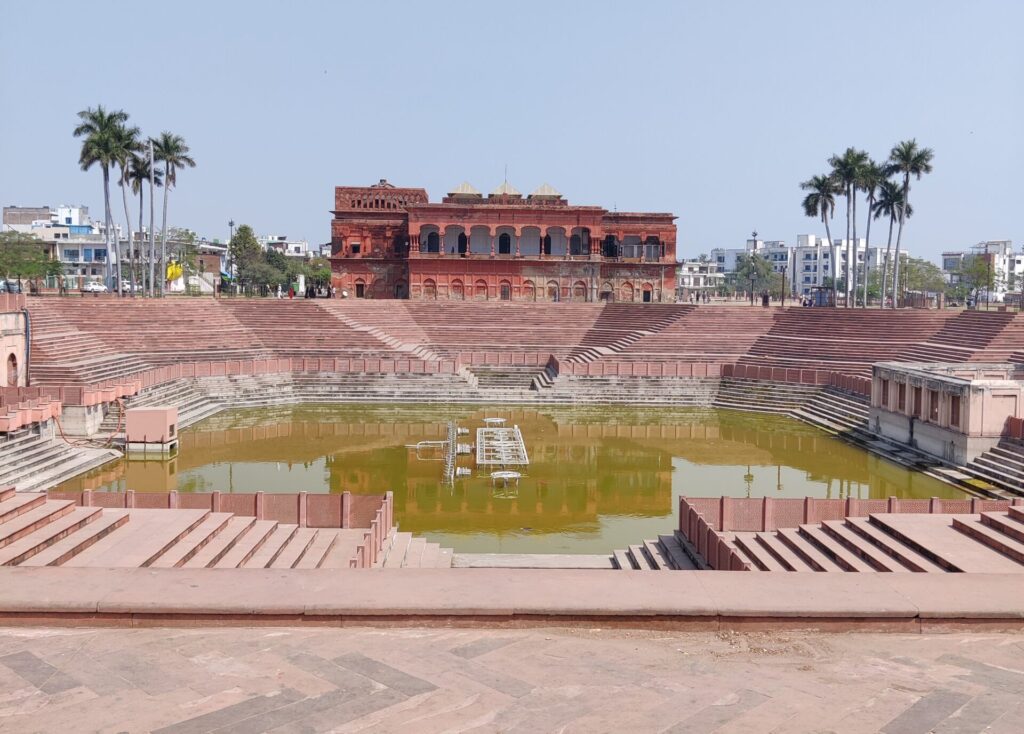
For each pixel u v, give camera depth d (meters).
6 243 94.31
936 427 40.56
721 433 51.81
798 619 11.13
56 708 8.93
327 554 24.05
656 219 95.00
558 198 95.88
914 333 65.81
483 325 80.12
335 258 93.81
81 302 62.06
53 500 20.56
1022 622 11.13
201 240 158.38
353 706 9.03
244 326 71.44
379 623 11.06
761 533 25.56
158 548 19.39
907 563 19.89
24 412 37.00
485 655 10.32
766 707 9.12
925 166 81.25
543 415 58.22
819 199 86.62
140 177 80.31
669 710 9.03
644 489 37.72
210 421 53.78
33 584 11.64
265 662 10.06
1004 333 57.03
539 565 26.69
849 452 45.69
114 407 46.94
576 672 9.91
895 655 10.47
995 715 8.95
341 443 47.25
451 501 35.34
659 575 12.37
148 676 9.68
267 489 36.44
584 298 92.62
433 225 91.69
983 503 24.25
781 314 75.38
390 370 63.50
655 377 63.84
